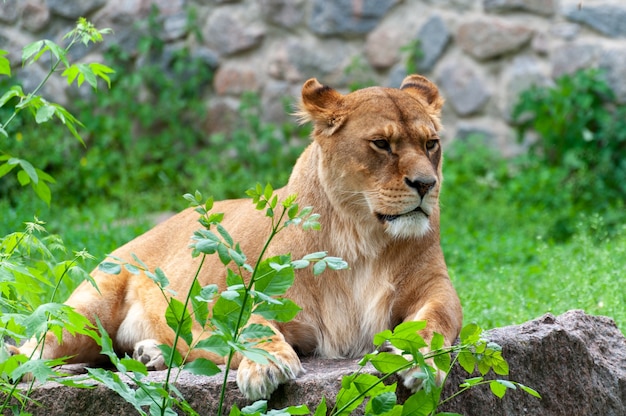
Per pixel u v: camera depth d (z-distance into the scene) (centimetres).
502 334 822
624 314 1044
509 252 1537
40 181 826
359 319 839
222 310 653
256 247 860
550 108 1980
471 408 780
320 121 852
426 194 803
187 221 1004
